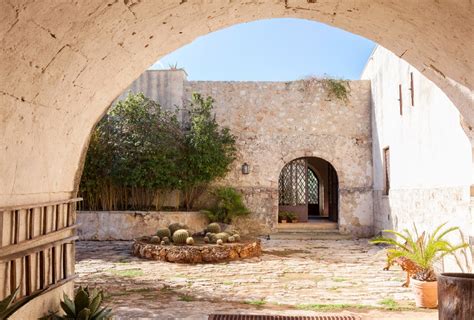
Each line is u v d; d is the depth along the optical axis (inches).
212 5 129.6
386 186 470.3
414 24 136.5
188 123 528.4
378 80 492.7
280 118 539.8
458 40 129.3
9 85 89.7
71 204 144.3
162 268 321.1
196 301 222.5
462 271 235.8
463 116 172.1
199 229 497.4
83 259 361.4
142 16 113.8
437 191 289.4
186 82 543.5
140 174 487.5
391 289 252.5
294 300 225.9
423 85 325.7
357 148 534.6
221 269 317.4
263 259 362.9
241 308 208.7
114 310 202.4
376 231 506.0
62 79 108.3
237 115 539.5
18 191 105.4
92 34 104.7
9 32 81.1
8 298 91.9
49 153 119.3
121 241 482.0
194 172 507.5
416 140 344.5
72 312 125.6
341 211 527.8
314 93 539.5
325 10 149.4
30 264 113.5
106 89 136.7
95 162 494.6
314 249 419.8
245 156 535.2
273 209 526.6
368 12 142.7
